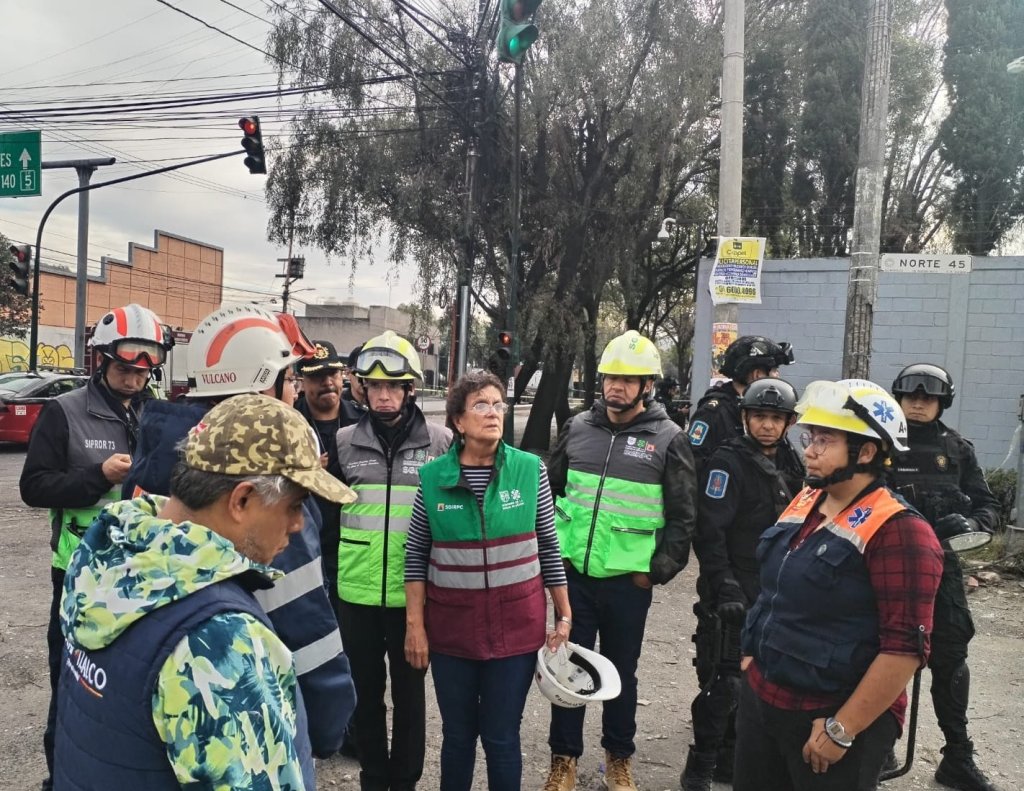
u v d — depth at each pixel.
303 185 16.62
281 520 1.29
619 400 3.23
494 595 2.62
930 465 3.36
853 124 18.27
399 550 2.94
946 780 3.33
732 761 3.36
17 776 3.16
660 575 3.09
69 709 1.17
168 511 1.26
